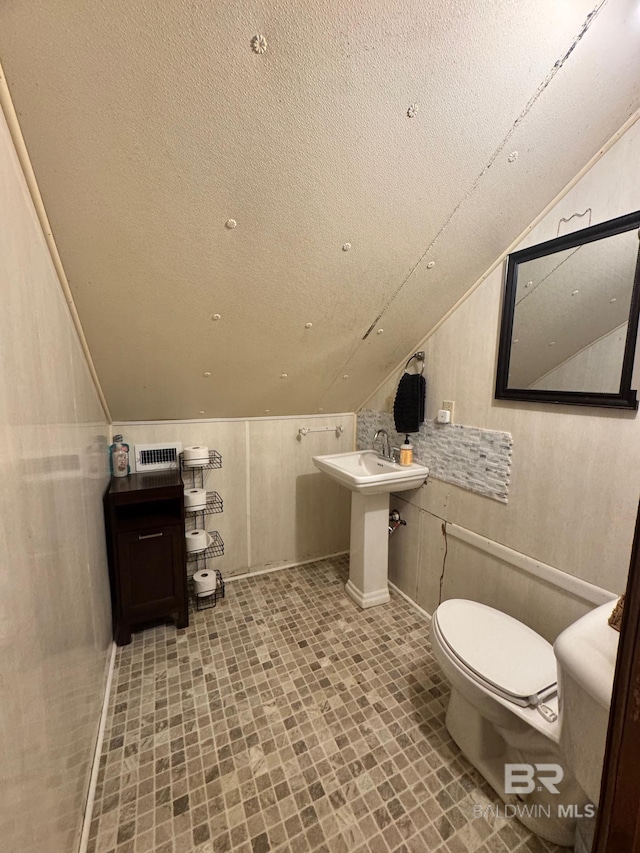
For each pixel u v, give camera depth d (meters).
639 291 1.09
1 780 0.55
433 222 1.27
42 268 0.90
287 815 1.11
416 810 1.13
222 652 1.79
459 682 1.19
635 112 1.08
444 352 1.87
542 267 1.36
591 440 1.26
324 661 1.73
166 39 0.70
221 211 1.06
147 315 1.38
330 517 2.79
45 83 0.71
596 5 0.80
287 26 0.72
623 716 0.45
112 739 1.34
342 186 1.07
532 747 1.07
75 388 1.21
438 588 2.01
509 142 1.06
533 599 1.50
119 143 0.84
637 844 0.44
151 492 1.79
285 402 2.33
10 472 0.62
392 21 0.74
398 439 2.27
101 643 1.48
